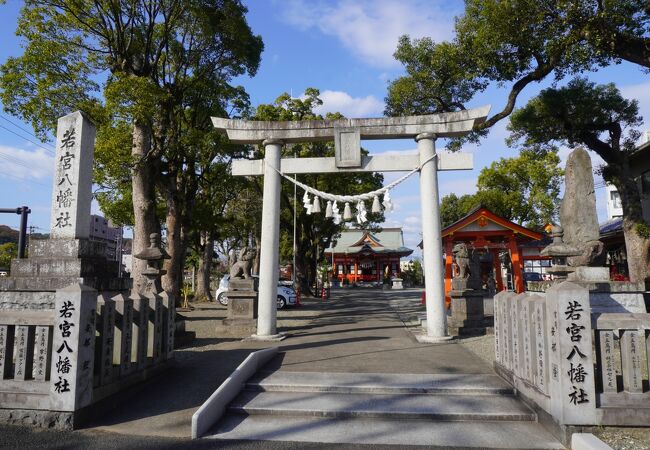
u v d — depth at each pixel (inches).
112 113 504.7
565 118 672.4
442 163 459.2
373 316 711.7
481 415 228.7
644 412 192.2
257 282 594.2
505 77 591.8
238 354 375.6
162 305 313.9
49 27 526.9
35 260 283.4
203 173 811.4
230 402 250.7
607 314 205.5
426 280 446.0
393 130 460.8
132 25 582.2
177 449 197.8
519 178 1332.4
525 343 241.1
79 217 299.1
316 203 458.3
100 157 530.0
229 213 1198.9
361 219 441.1
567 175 400.8
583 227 383.6
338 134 462.9
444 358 344.5
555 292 201.3
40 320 224.5
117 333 258.1
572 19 504.7
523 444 199.3
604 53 541.6
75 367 215.5
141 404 252.2
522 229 735.1
